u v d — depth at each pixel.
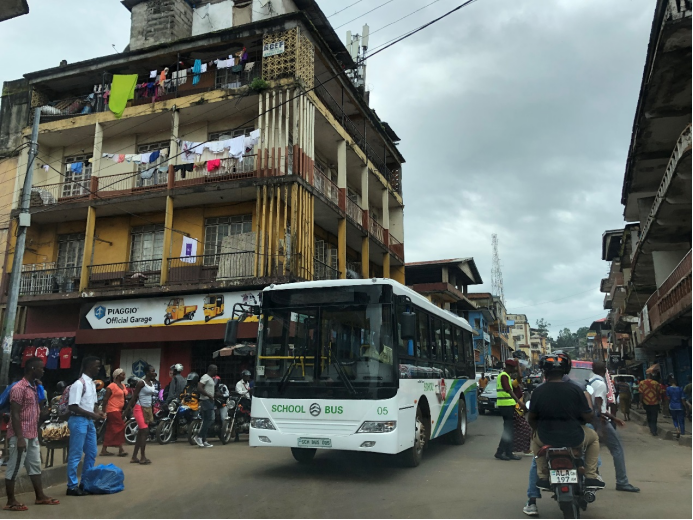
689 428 14.88
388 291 8.06
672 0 10.75
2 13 7.88
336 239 23.67
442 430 10.29
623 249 26.66
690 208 15.00
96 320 18.59
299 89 18.05
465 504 6.20
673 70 12.48
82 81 21.67
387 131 28.28
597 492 6.82
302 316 8.36
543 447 5.26
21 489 6.95
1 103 22.53
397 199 29.27
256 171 17.78
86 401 7.02
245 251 17.11
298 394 7.97
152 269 19.50
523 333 99.62
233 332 8.84
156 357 18.16
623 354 45.06
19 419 6.12
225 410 11.96
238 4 22.09
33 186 20.55
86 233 19.25
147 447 11.30
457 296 38.12
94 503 6.39
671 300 15.28
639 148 16.42
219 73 20.38
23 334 19.30
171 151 18.73
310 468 8.60
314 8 20.80
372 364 7.78
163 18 21.70
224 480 7.69
